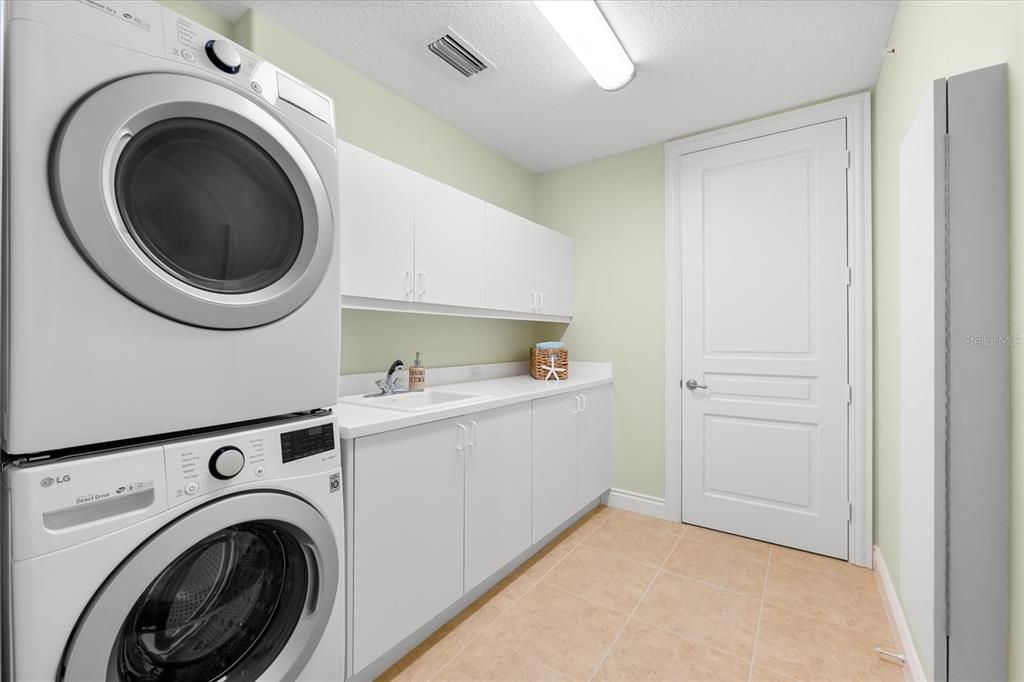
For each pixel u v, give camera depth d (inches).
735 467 104.0
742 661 63.4
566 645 66.5
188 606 39.1
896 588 70.0
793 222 97.6
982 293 37.0
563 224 130.4
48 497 29.6
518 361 127.7
